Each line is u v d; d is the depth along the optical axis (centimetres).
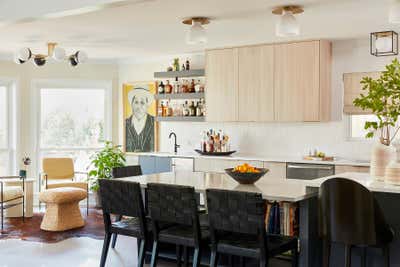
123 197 426
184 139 824
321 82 654
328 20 528
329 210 339
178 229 418
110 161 820
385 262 350
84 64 877
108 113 894
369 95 379
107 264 491
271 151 735
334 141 684
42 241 584
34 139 846
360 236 329
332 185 335
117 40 655
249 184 432
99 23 538
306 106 664
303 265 378
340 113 677
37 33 602
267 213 432
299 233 383
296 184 436
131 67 883
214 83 742
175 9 469
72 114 876
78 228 654
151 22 532
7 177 698
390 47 510
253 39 654
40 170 854
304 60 663
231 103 727
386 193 368
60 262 498
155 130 853
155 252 414
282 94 682
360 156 666
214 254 379
